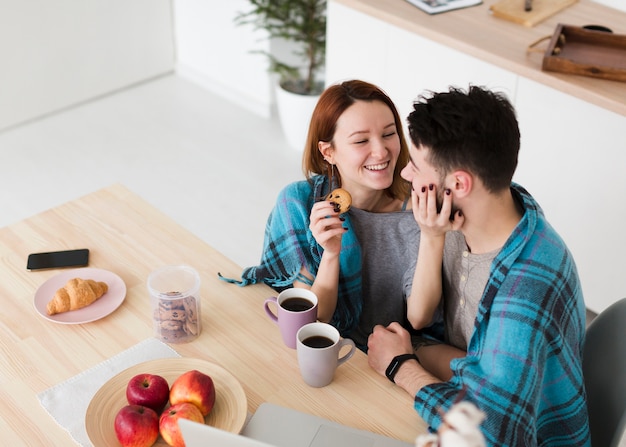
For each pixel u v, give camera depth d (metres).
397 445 1.36
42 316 1.65
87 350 1.57
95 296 1.67
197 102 4.37
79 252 1.83
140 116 4.22
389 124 1.68
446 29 2.85
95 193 2.05
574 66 2.55
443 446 0.88
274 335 1.61
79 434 1.38
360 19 3.13
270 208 3.52
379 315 1.87
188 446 1.24
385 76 3.16
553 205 2.81
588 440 1.54
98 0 4.14
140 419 1.32
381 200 1.82
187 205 3.52
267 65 4.07
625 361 1.48
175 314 1.56
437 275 1.65
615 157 2.55
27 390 1.47
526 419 1.35
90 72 4.29
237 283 1.76
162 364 1.49
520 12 2.94
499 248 1.48
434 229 1.47
